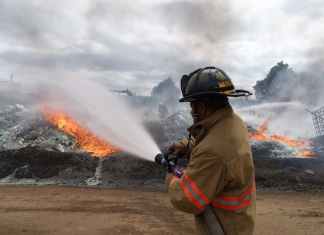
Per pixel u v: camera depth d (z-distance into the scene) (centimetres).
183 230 645
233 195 203
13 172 1328
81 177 1270
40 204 849
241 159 200
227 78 221
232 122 210
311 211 798
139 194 1009
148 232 630
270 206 858
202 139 212
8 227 646
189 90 218
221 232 203
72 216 735
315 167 1308
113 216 737
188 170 204
